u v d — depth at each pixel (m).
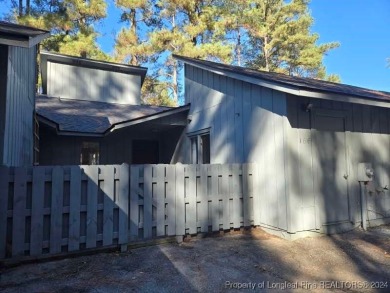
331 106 5.95
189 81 9.30
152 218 4.84
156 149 11.35
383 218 6.54
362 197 6.12
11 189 3.88
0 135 3.91
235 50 28.73
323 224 5.61
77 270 3.78
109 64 13.42
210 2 21.55
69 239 4.15
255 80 5.84
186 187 5.22
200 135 8.65
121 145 10.57
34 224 3.96
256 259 4.31
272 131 5.70
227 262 4.16
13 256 3.82
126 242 4.55
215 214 5.46
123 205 4.56
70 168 4.22
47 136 9.44
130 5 21.12
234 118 6.94
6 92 3.98
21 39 3.42
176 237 5.04
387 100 5.73
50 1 19.02
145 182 4.81
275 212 5.54
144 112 11.64
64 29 18.25
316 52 23.23
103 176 4.45
